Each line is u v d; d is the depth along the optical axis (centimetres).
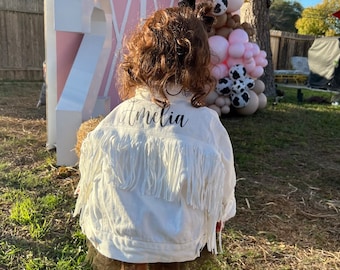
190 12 144
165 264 148
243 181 385
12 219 279
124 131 140
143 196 136
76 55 429
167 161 133
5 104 715
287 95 1050
